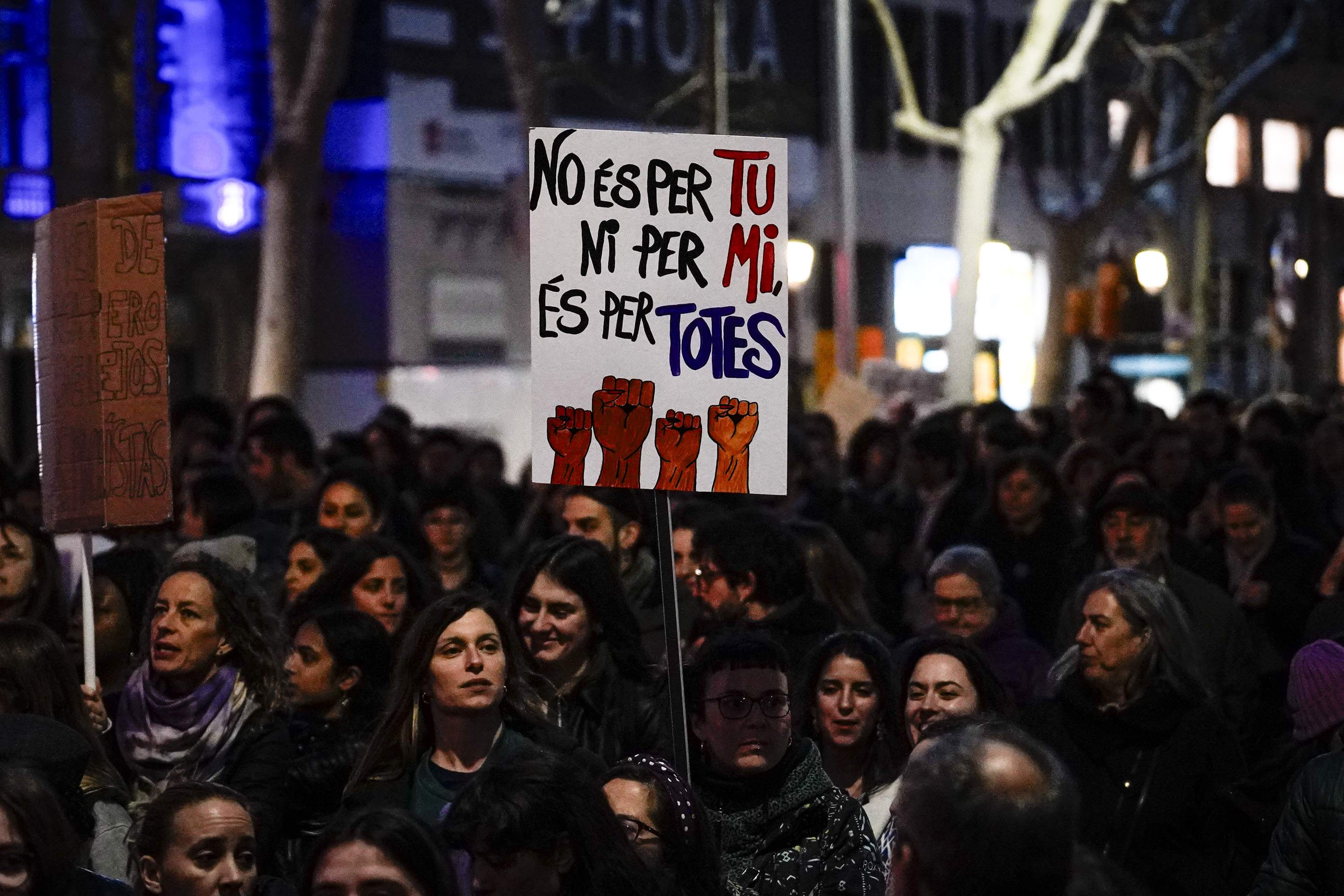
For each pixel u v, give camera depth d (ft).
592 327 21.44
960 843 11.42
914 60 169.07
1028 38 104.73
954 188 173.68
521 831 15.21
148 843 18.03
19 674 21.04
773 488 21.58
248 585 23.97
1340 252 208.64
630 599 31.09
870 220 165.17
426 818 20.88
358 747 23.24
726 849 19.97
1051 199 180.96
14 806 14.65
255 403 52.90
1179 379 151.43
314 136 87.92
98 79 113.19
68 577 35.40
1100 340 115.75
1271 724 31.89
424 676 21.42
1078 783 24.02
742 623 26.73
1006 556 39.91
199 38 119.75
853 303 110.32
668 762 19.56
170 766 23.27
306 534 32.71
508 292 134.82
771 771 20.08
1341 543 30.96
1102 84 183.62
